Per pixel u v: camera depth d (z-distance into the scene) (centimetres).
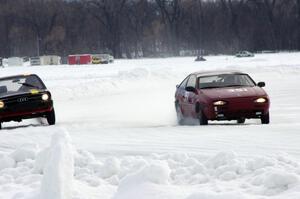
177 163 2106
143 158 2311
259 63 16900
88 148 2883
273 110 5112
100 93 8181
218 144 2848
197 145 2844
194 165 1977
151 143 3017
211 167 2000
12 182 2078
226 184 1789
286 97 6344
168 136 3328
